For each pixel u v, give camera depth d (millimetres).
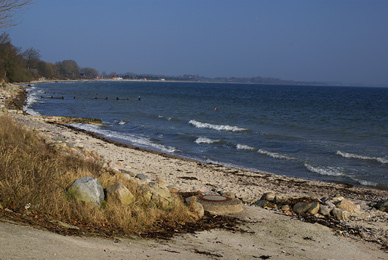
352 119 43625
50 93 84562
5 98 52438
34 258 4762
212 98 86438
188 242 7176
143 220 7816
